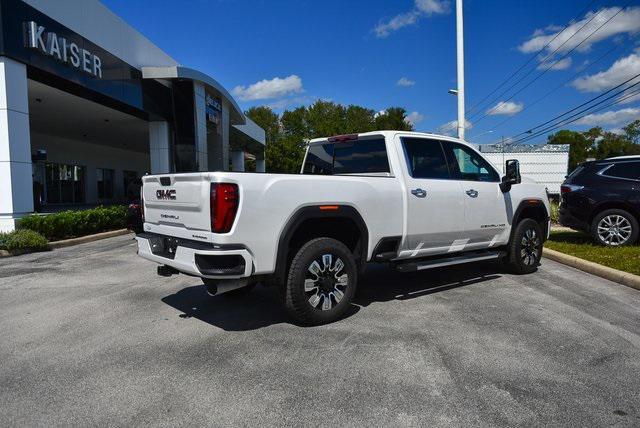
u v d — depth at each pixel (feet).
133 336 14.67
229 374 11.78
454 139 21.20
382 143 18.98
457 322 15.71
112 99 52.75
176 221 15.49
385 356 12.80
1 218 35.94
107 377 11.71
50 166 89.56
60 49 42.75
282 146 181.27
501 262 23.97
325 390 10.88
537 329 15.02
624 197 29.99
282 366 12.23
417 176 19.11
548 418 9.68
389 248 18.31
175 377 11.64
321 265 15.48
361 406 10.16
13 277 24.12
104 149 107.65
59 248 34.83
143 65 60.18
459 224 20.13
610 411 9.96
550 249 30.12
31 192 38.52
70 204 94.38
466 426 9.37
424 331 14.82
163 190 16.03
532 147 86.48
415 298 18.97
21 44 37.63
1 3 35.70
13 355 13.25
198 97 66.23
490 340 14.01
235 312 17.19
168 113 65.98
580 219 31.68
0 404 10.45
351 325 15.49
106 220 43.14
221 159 79.05
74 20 44.98
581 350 13.25
